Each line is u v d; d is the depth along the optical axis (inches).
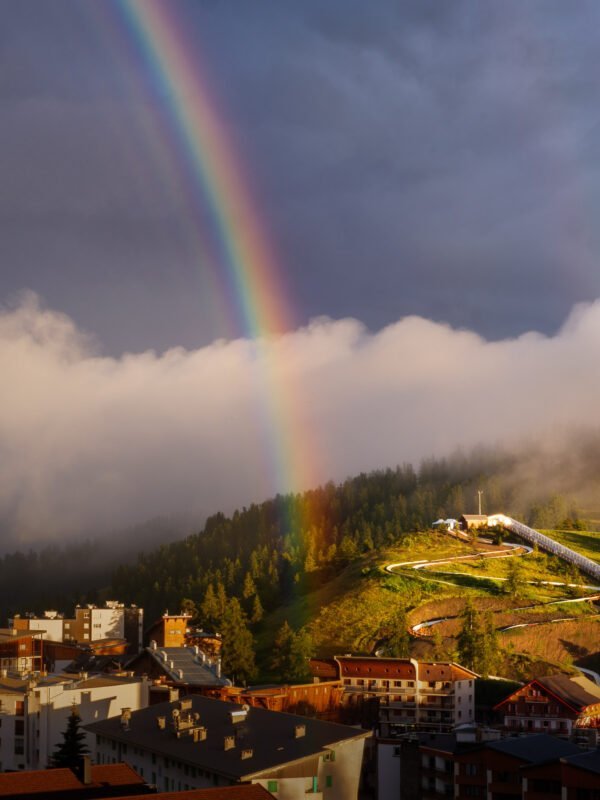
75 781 3878.0
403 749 5433.1
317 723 5029.5
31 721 6077.8
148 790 3870.6
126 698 6338.6
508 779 4830.2
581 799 4286.4
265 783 4480.8
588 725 7554.1
